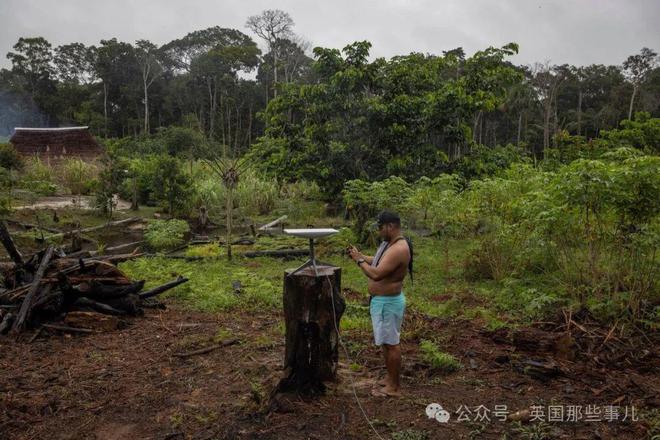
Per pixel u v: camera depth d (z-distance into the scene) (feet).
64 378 17.39
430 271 34.94
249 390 16.22
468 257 34.06
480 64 49.44
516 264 31.12
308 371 15.42
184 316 24.94
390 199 40.01
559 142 71.36
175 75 234.58
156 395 16.03
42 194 76.84
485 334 21.95
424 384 17.01
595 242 25.81
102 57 212.02
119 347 20.43
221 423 14.15
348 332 22.00
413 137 48.96
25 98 221.66
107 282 24.63
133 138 160.97
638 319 22.36
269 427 13.89
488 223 34.86
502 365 18.70
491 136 182.50
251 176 70.74
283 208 64.80
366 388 16.39
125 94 212.43
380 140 49.47
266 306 26.78
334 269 15.65
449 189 38.68
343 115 49.16
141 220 60.18
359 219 43.96
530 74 169.07
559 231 26.03
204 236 51.88
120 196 77.15
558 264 28.04
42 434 13.89
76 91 219.61
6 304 23.48
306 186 70.59
